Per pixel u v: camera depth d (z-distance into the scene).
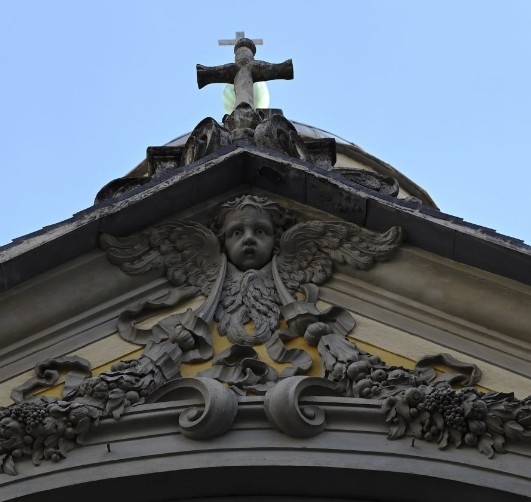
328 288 12.08
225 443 10.25
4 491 9.97
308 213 12.53
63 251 11.80
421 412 10.34
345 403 10.50
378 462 10.11
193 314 11.55
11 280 11.55
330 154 14.09
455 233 11.59
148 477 10.04
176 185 12.27
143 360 11.06
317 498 10.30
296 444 10.24
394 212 11.97
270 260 12.31
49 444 10.27
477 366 11.13
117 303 11.91
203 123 13.55
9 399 10.95
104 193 13.31
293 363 11.20
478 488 9.94
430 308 11.71
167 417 10.41
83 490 10.03
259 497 10.30
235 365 11.10
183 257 12.25
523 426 10.31
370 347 11.43
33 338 11.50
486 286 11.58
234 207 12.44
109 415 10.45
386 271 11.98
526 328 11.35
